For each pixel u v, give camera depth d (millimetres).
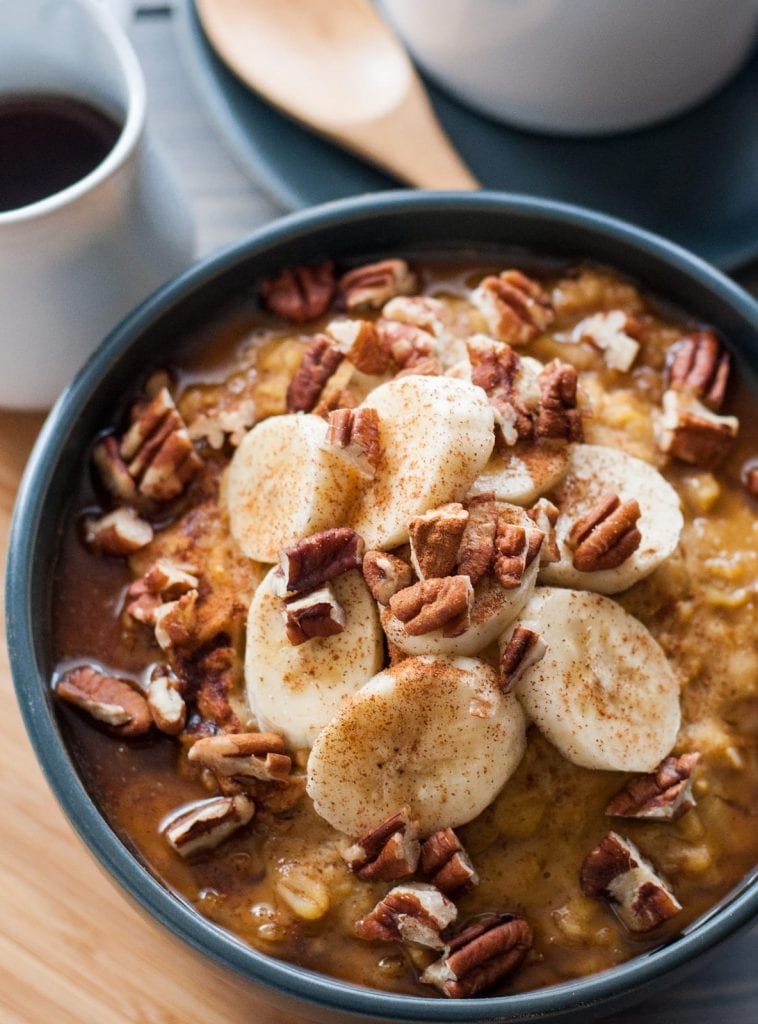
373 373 383
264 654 358
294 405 382
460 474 355
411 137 448
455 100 460
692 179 452
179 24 462
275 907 355
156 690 364
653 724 359
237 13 455
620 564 362
